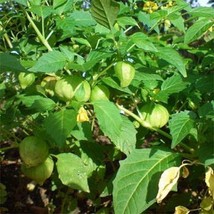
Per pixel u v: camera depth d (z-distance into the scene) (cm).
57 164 40
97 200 52
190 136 43
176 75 43
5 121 41
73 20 43
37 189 68
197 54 50
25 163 38
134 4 57
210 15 42
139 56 43
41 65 35
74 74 40
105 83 40
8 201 69
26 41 48
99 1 36
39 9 43
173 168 36
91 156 45
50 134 34
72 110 35
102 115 36
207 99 46
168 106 47
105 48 39
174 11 46
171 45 49
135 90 43
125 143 38
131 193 37
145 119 42
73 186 40
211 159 36
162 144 48
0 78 49
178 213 38
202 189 52
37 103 37
